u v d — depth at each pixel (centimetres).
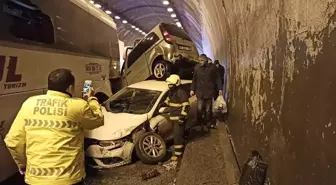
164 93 766
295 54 249
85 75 799
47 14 582
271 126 330
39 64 540
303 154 228
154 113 712
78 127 306
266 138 354
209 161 616
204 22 1612
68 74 309
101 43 976
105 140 633
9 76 446
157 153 659
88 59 828
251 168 365
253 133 436
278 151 301
